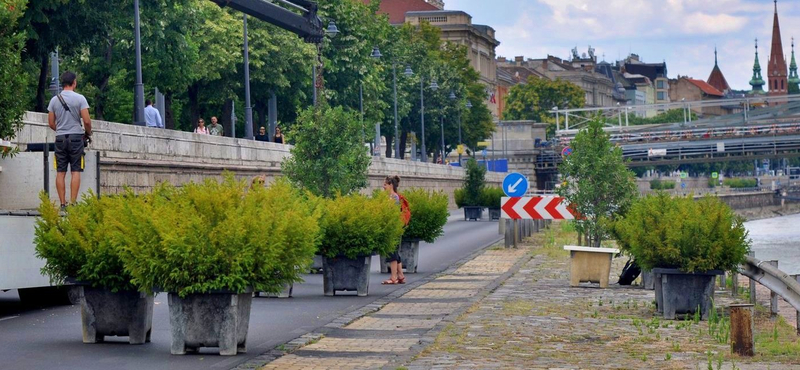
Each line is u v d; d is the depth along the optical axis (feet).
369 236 72.49
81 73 178.09
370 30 292.61
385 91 332.19
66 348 47.60
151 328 50.55
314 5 102.58
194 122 215.31
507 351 46.32
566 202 102.06
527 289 76.74
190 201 45.34
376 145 289.74
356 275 73.41
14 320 58.75
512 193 117.70
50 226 48.96
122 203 48.14
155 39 167.84
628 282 80.33
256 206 46.01
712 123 541.34
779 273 57.93
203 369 41.81
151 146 114.93
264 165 154.30
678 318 59.47
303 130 109.81
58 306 66.03
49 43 141.49
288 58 222.28
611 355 45.60
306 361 43.75
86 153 64.90
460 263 103.81
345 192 109.60
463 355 45.11
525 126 526.98
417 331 53.78
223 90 216.13
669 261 59.41
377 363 43.14
